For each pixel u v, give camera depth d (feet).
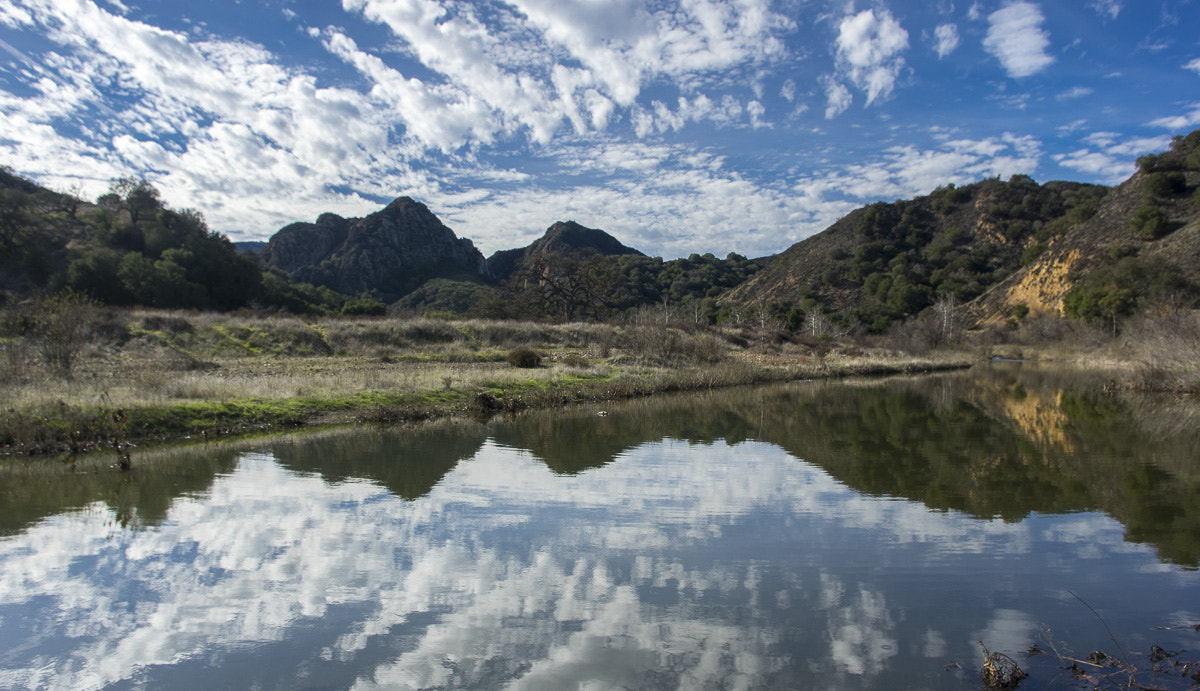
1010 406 74.18
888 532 27.61
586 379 86.53
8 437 41.06
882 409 71.15
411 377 74.08
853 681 15.96
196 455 41.27
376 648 17.54
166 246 224.12
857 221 384.27
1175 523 28.89
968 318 255.70
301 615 19.47
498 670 16.42
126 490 32.76
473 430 53.21
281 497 32.07
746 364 113.50
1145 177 227.81
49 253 197.57
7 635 18.13
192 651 17.33
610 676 16.16
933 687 15.71
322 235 596.70
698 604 20.48
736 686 15.69
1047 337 194.39
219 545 25.29
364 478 36.09
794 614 19.83
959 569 23.53
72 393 49.90
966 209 362.94
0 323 65.46
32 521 27.89
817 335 200.34
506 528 27.81
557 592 21.29
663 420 61.05
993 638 18.35
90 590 21.02
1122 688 15.49
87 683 15.74
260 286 236.02
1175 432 54.54
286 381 64.18
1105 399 81.25
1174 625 19.08
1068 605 20.47
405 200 638.12
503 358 107.34
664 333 124.98
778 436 52.34
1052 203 330.95
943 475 38.50
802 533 27.45
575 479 36.68
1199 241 172.65
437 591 21.26
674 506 31.40
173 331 99.71
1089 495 33.68
